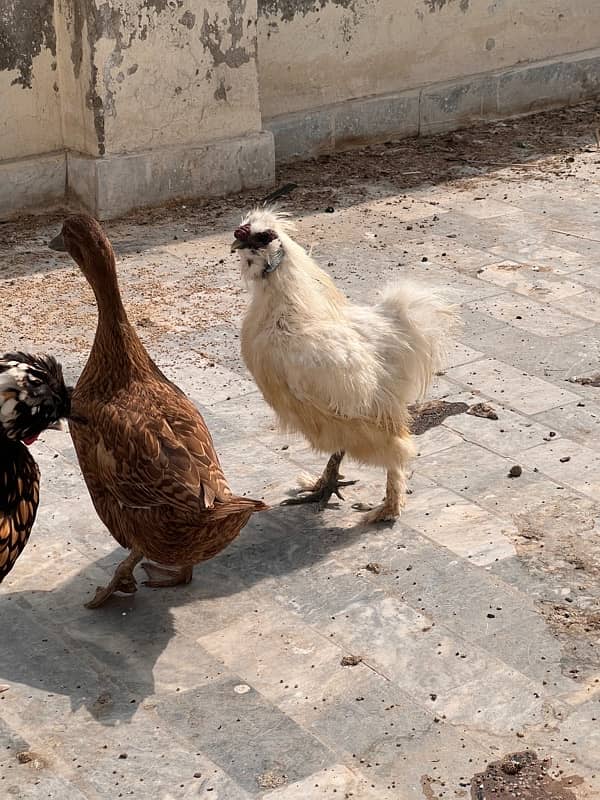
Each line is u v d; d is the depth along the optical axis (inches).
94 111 122.2
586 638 72.0
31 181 125.4
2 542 64.4
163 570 77.2
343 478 84.6
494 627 72.7
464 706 67.6
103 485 71.5
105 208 124.6
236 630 72.8
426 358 80.2
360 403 76.8
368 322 79.2
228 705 67.7
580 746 65.2
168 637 72.3
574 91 164.2
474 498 83.7
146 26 121.3
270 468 87.1
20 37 121.3
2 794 62.7
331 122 142.8
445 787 63.1
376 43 144.2
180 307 108.2
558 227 124.5
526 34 157.9
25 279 113.1
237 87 129.3
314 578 76.7
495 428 91.0
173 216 126.9
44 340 102.3
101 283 70.6
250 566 77.9
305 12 137.3
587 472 86.3
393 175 138.4
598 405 93.9
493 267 115.6
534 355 100.6
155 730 66.2
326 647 71.5
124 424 69.6
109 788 63.0
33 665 70.2
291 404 78.5
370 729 66.2
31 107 124.4
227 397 95.0
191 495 67.8
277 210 125.6
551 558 78.1
